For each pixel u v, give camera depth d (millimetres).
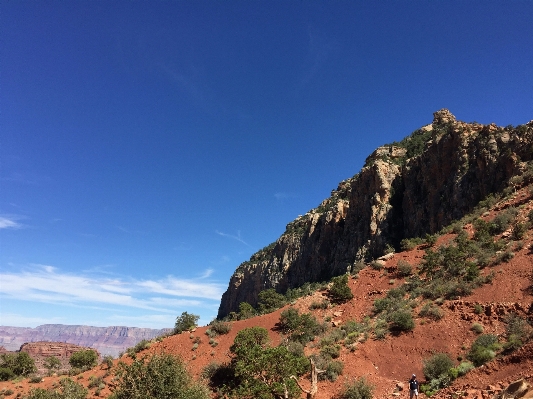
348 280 39406
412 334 24688
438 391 17234
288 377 19328
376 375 21969
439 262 33031
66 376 33844
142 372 17344
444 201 62031
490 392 13594
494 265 28594
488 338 20500
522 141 53094
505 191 45906
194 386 17938
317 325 31094
